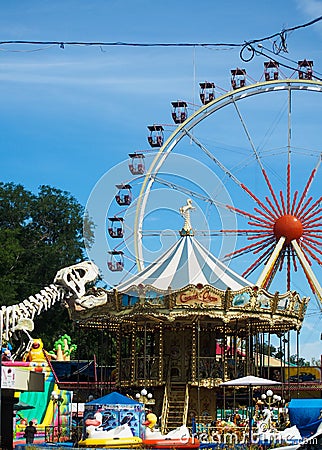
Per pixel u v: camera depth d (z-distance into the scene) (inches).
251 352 2132.1
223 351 2038.6
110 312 2043.6
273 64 2817.4
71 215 4057.6
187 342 2047.2
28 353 2253.9
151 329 2089.1
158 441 1590.8
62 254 3870.6
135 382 2034.9
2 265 3722.9
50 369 2225.6
